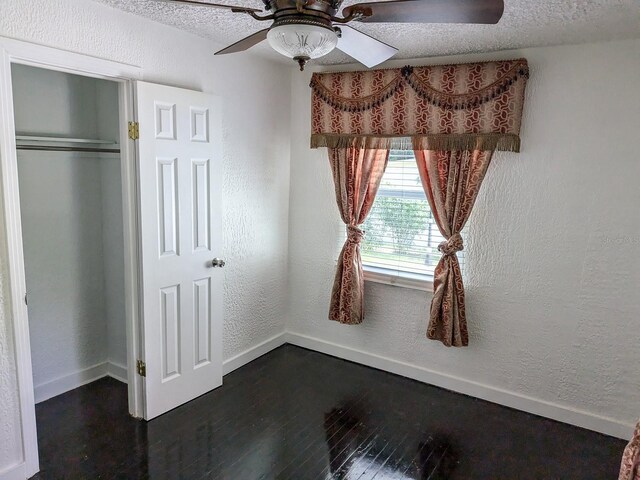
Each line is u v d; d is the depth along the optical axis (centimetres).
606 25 230
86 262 315
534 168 285
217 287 311
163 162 265
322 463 245
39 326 293
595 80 262
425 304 334
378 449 259
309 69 359
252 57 329
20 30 202
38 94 278
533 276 293
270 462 244
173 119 268
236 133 324
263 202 357
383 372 356
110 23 236
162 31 263
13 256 210
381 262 352
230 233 330
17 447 221
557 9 210
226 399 308
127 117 252
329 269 374
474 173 294
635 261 264
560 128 275
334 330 379
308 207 377
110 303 327
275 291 385
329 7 145
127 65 246
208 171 294
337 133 342
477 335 316
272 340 388
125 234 267
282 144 369
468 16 149
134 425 274
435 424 287
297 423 283
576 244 278
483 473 241
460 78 293
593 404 284
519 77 277
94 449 250
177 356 291
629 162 259
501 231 299
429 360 338
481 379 319
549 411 297
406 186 333
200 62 289
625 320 270
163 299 277
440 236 325
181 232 282
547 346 294
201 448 254
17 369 217
